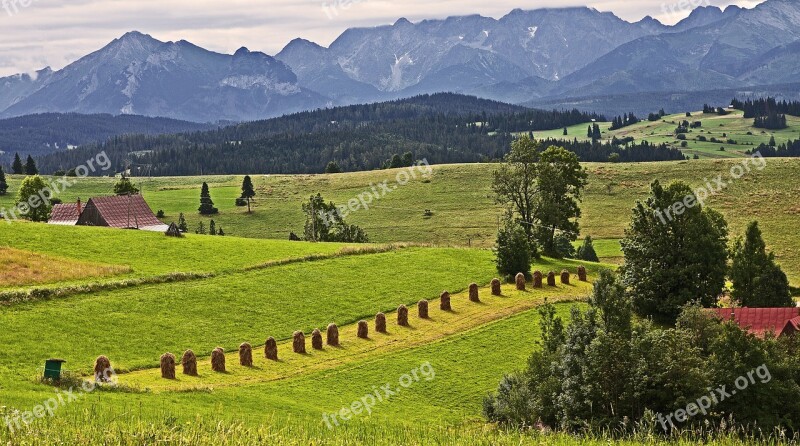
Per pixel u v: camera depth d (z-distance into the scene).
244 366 68.88
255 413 53.16
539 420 55.09
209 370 66.56
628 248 94.06
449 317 87.12
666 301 90.56
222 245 106.44
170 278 87.62
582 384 53.94
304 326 81.00
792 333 67.38
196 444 34.12
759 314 76.12
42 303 75.69
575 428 52.78
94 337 70.12
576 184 129.75
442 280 99.94
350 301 89.38
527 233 126.19
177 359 68.81
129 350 68.75
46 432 34.53
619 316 59.09
